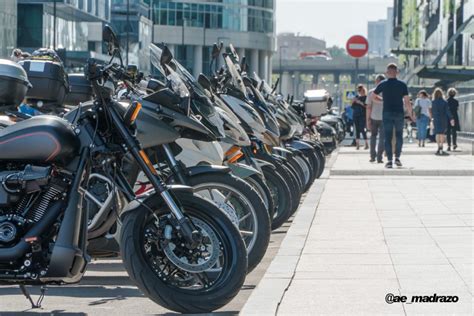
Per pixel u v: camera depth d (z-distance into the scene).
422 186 22.41
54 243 8.59
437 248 12.31
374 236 13.53
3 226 8.59
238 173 12.58
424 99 48.16
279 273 10.54
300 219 15.63
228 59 14.77
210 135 10.02
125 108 9.30
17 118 9.80
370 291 9.51
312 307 8.77
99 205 9.65
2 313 9.42
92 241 9.77
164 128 9.73
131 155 9.70
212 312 9.37
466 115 44.16
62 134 8.71
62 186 8.74
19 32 101.50
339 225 14.85
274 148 17.39
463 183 23.28
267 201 12.78
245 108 14.31
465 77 48.59
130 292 10.72
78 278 8.85
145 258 8.98
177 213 8.88
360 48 43.19
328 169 27.14
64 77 10.66
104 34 9.30
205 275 9.13
